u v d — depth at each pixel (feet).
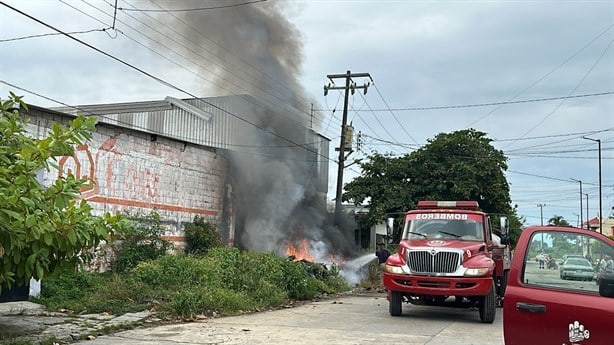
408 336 30.14
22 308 34.58
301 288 50.93
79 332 28.25
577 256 18.04
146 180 55.36
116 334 28.78
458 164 91.81
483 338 30.25
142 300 38.45
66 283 39.83
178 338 27.76
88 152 48.19
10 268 18.25
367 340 28.37
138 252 49.16
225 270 45.91
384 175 98.22
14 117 19.69
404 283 38.73
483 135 96.17
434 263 38.22
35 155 18.48
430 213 44.75
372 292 63.77
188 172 62.08
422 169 94.17
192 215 62.49
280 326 32.65
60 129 18.86
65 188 18.37
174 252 54.65
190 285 42.22
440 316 40.98
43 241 18.19
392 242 47.11
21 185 17.53
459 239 42.24
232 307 39.04
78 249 19.57
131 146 53.47
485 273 37.32
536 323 17.57
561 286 17.78
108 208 50.29
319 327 32.65
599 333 16.33
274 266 50.37
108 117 93.50
